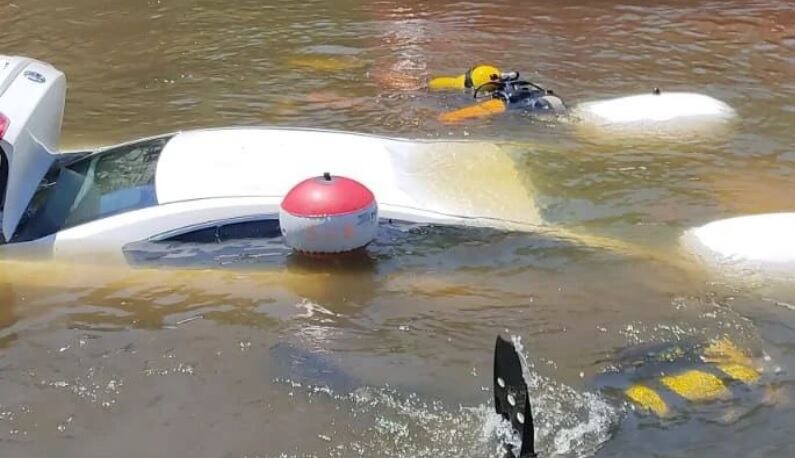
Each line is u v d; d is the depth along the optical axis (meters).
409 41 12.19
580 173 7.23
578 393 4.74
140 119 9.50
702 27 12.59
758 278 5.81
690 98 8.81
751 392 4.73
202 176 6.15
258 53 11.79
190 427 4.59
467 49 11.75
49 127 6.41
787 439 4.37
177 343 5.25
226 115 9.48
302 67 11.08
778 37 11.98
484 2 14.45
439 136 8.38
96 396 4.85
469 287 5.73
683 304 5.56
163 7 14.49
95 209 6.04
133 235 5.89
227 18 13.67
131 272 5.79
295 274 5.83
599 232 6.34
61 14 14.27
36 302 5.60
